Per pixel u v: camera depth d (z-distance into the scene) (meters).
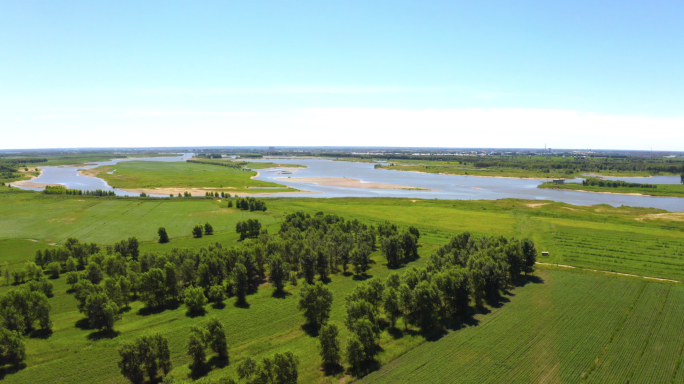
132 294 83.56
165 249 113.06
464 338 60.62
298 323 68.94
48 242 120.81
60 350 59.03
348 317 62.59
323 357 54.56
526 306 71.56
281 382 47.66
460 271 70.38
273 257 86.50
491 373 51.28
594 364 52.44
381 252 111.38
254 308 75.12
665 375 49.69
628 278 84.44
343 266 100.19
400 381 50.34
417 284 67.31
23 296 64.75
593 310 69.06
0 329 54.78
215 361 56.34
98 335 63.75
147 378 53.22
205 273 82.19
